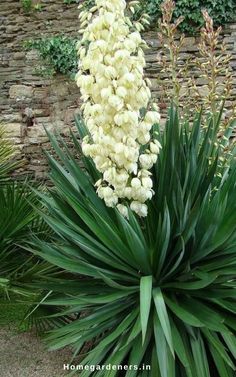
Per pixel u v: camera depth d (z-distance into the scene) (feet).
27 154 19.07
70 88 18.95
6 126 18.38
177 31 17.99
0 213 11.30
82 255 9.48
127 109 7.75
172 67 10.61
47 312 10.99
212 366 9.05
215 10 17.54
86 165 10.31
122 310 9.08
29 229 11.73
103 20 7.55
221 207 8.50
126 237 8.37
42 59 19.15
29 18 19.34
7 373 10.19
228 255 8.94
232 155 10.21
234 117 10.87
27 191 12.74
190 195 8.73
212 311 8.34
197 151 9.93
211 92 10.39
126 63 7.64
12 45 19.43
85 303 9.05
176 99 10.47
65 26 19.10
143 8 17.90
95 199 9.70
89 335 8.88
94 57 7.62
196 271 8.42
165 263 8.87
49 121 19.07
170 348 7.40
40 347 11.25
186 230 8.43
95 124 7.91
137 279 9.02
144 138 8.05
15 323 12.38
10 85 19.44
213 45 10.17
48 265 10.96
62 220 9.78
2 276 11.46
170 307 8.34
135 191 8.24
